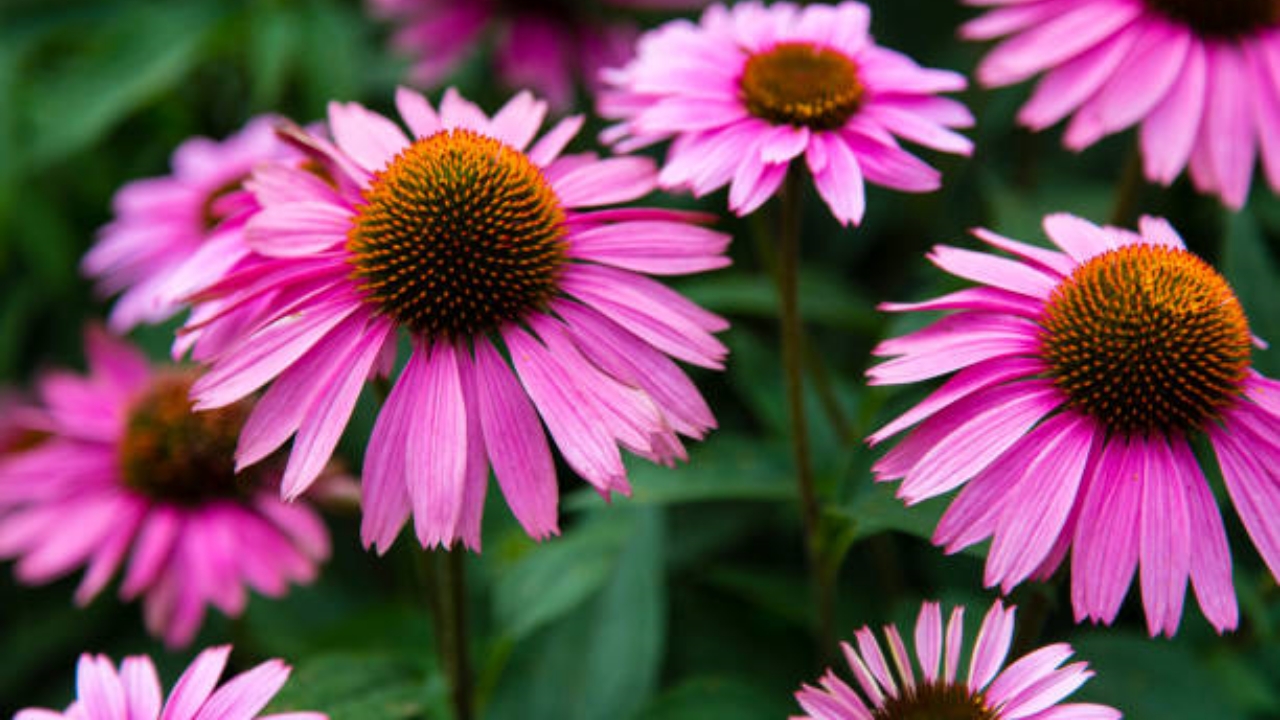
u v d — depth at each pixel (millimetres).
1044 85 566
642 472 573
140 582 605
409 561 623
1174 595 483
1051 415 500
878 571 608
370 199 509
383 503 489
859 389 630
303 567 611
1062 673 477
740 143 521
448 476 487
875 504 513
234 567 606
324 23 690
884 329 626
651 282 512
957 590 591
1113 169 668
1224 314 500
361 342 498
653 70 536
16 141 682
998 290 511
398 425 494
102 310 737
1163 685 558
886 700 478
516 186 509
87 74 689
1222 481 562
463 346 503
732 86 532
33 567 612
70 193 729
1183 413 496
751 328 672
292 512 616
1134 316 495
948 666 481
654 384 503
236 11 692
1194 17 564
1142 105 558
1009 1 576
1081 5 570
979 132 673
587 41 734
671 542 621
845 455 583
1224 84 560
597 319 507
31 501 649
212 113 763
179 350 509
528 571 580
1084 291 501
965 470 490
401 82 731
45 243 703
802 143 515
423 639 606
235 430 615
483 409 496
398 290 501
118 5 719
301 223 504
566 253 512
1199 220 631
